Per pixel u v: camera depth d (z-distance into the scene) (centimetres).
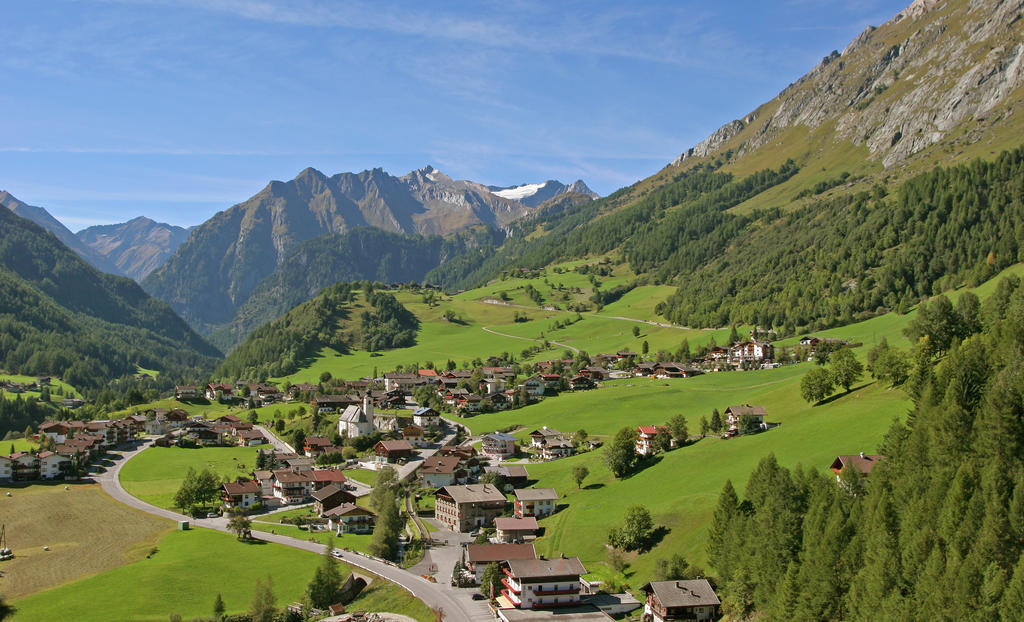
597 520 14112
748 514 11156
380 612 11462
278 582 12862
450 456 19925
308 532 15950
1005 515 8194
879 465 10494
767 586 9444
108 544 15188
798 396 19762
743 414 17850
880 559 8419
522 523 14600
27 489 19450
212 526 16350
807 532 9662
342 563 13750
